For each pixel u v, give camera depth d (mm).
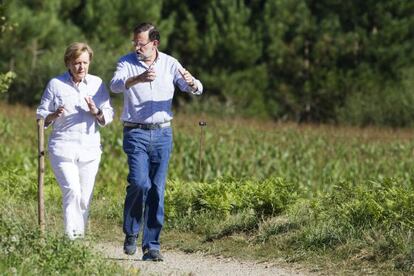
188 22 141250
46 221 30766
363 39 136250
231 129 94188
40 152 26203
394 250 25812
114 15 135000
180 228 32000
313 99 139750
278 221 30094
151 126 26266
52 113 25922
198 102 139125
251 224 30516
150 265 26297
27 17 123062
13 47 128625
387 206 28234
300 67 139875
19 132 78688
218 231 30641
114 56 129500
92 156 26406
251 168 65250
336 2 138875
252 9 145875
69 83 26188
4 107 109875
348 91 136875
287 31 140250
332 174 64125
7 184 38188
